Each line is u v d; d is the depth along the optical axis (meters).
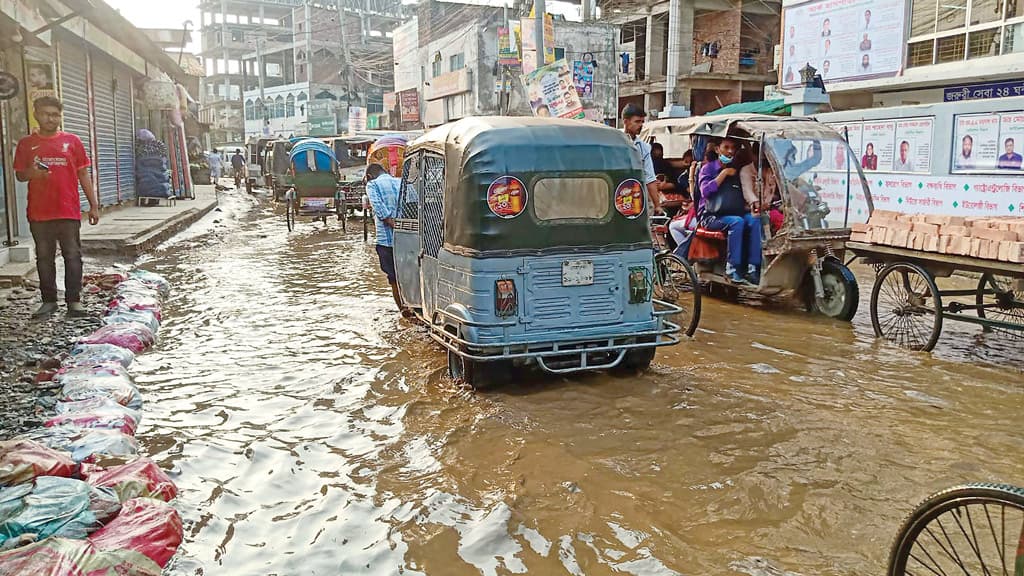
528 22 18.88
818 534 3.94
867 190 8.84
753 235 8.86
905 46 18.17
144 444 5.17
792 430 5.33
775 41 35.22
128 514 3.74
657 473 4.68
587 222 6.23
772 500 4.30
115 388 5.63
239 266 12.90
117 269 10.40
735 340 7.87
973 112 12.35
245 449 5.10
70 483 3.68
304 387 6.38
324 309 9.38
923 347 7.37
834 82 20.03
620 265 6.36
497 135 6.09
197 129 36.84
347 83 58.66
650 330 6.50
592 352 6.40
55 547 3.16
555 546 3.85
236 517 4.20
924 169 13.23
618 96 36.97
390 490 4.50
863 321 8.72
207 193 30.42
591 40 35.31
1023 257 6.18
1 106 11.48
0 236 11.55
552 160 6.11
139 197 22.42
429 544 3.89
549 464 4.81
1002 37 16.20
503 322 6.05
